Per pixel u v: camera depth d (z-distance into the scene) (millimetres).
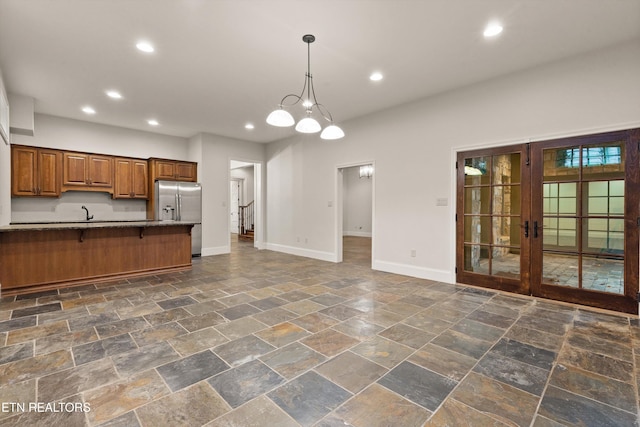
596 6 2535
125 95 4523
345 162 5859
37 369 2059
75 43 3111
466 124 4191
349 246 8617
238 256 6766
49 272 4035
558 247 3553
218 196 7043
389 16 2676
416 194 4750
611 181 3221
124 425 1543
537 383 1944
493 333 2684
